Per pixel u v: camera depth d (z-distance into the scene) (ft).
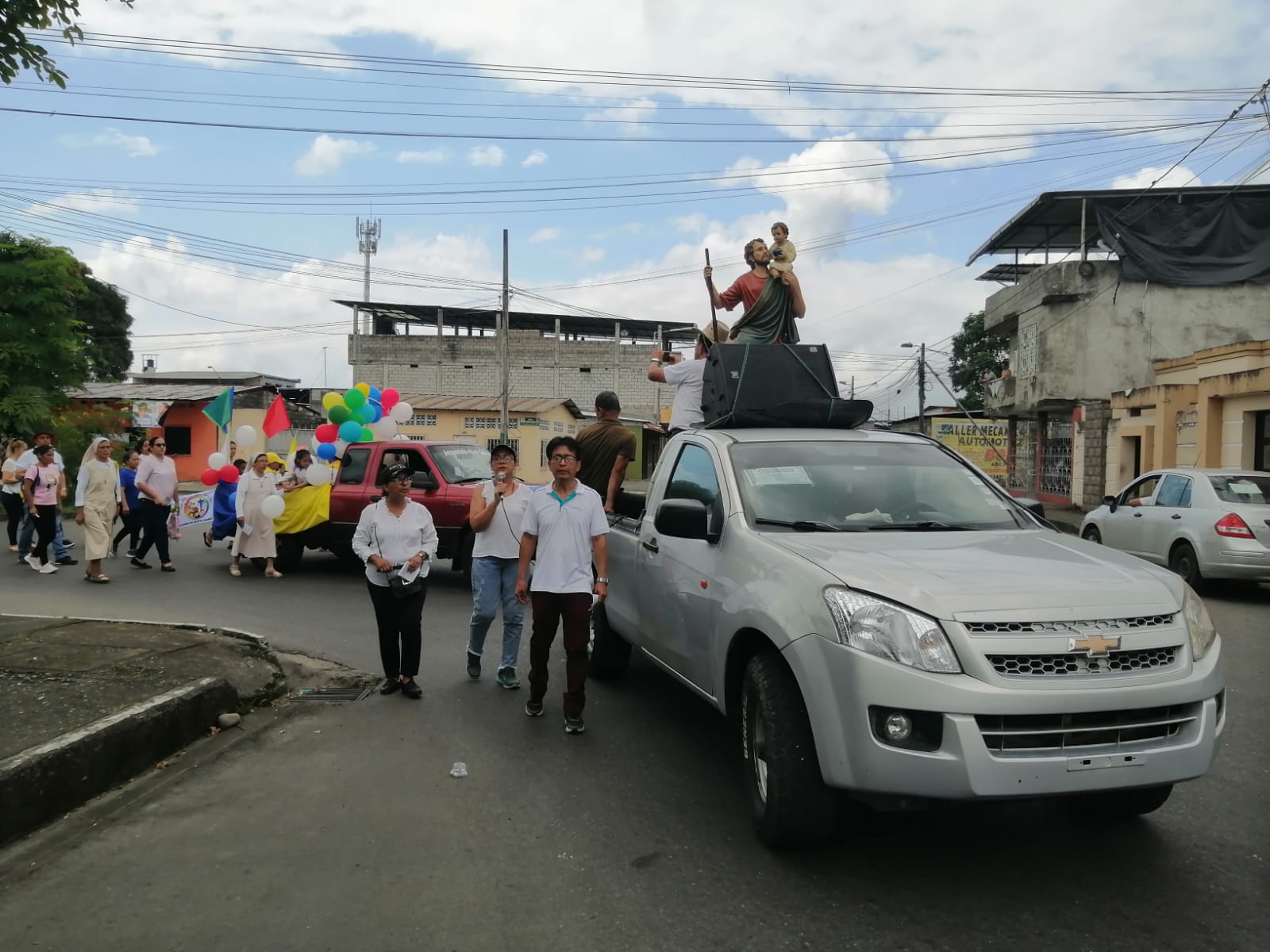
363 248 175.94
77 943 10.71
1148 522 40.34
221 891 12.00
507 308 113.19
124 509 42.65
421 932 10.96
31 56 20.24
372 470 39.32
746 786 14.97
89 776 15.14
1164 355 83.20
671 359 27.07
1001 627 11.39
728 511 15.85
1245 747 17.79
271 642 26.91
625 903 11.65
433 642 27.27
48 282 72.33
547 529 18.71
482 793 15.47
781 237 26.00
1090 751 11.14
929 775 11.05
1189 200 82.58
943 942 10.69
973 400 153.38
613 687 22.26
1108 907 11.53
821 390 21.25
